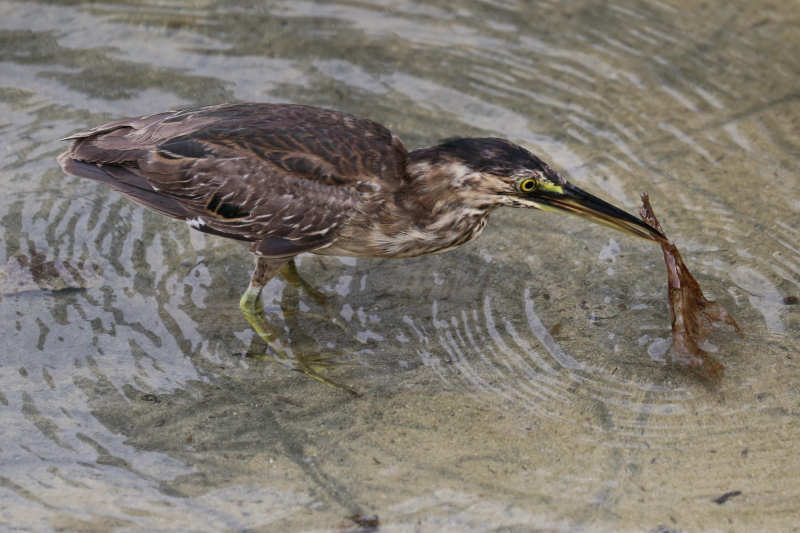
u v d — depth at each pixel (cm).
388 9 1636
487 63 1519
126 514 848
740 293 1131
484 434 951
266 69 1478
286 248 1043
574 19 1631
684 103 1445
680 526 847
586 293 1146
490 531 843
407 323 1101
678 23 1622
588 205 1027
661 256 1203
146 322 1077
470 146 1030
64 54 1480
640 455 926
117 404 970
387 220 1041
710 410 980
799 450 928
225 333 1077
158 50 1504
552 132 1383
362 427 956
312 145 1029
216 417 964
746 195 1279
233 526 843
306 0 1647
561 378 1024
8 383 982
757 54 1546
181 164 1029
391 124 1379
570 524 849
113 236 1193
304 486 888
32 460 898
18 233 1173
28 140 1316
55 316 1070
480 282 1163
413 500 874
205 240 1207
